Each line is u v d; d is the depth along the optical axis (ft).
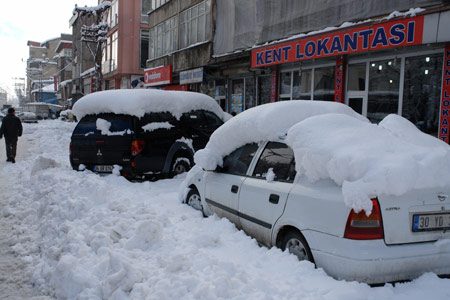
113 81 130.00
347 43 34.94
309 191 12.15
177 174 29.78
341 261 10.69
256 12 48.26
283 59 42.98
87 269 12.42
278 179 13.94
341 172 11.25
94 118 29.32
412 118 33.40
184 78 69.72
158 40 82.94
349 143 12.10
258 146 15.96
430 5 29.32
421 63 32.60
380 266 10.42
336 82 39.99
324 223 11.25
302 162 12.60
